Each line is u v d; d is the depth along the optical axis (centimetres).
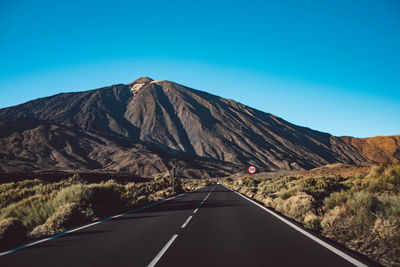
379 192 1081
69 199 1234
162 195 2659
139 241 742
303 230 867
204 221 1098
